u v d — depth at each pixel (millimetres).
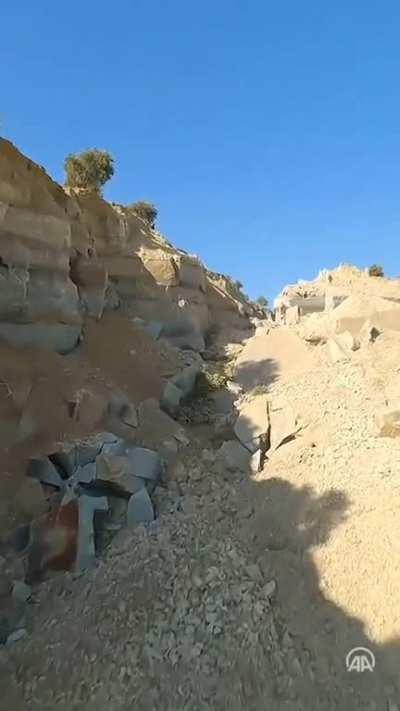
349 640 8438
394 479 10992
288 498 11180
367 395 13938
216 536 10320
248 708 7598
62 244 15148
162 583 9125
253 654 8141
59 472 11391
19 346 13578
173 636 8328
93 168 27031
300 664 8094
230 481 12414
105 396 13250
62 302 14828
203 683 7820
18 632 8898
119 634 8445
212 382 16219
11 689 8039
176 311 20562
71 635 8602
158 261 21656
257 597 8969
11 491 10766
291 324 21672
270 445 13352
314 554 9812
